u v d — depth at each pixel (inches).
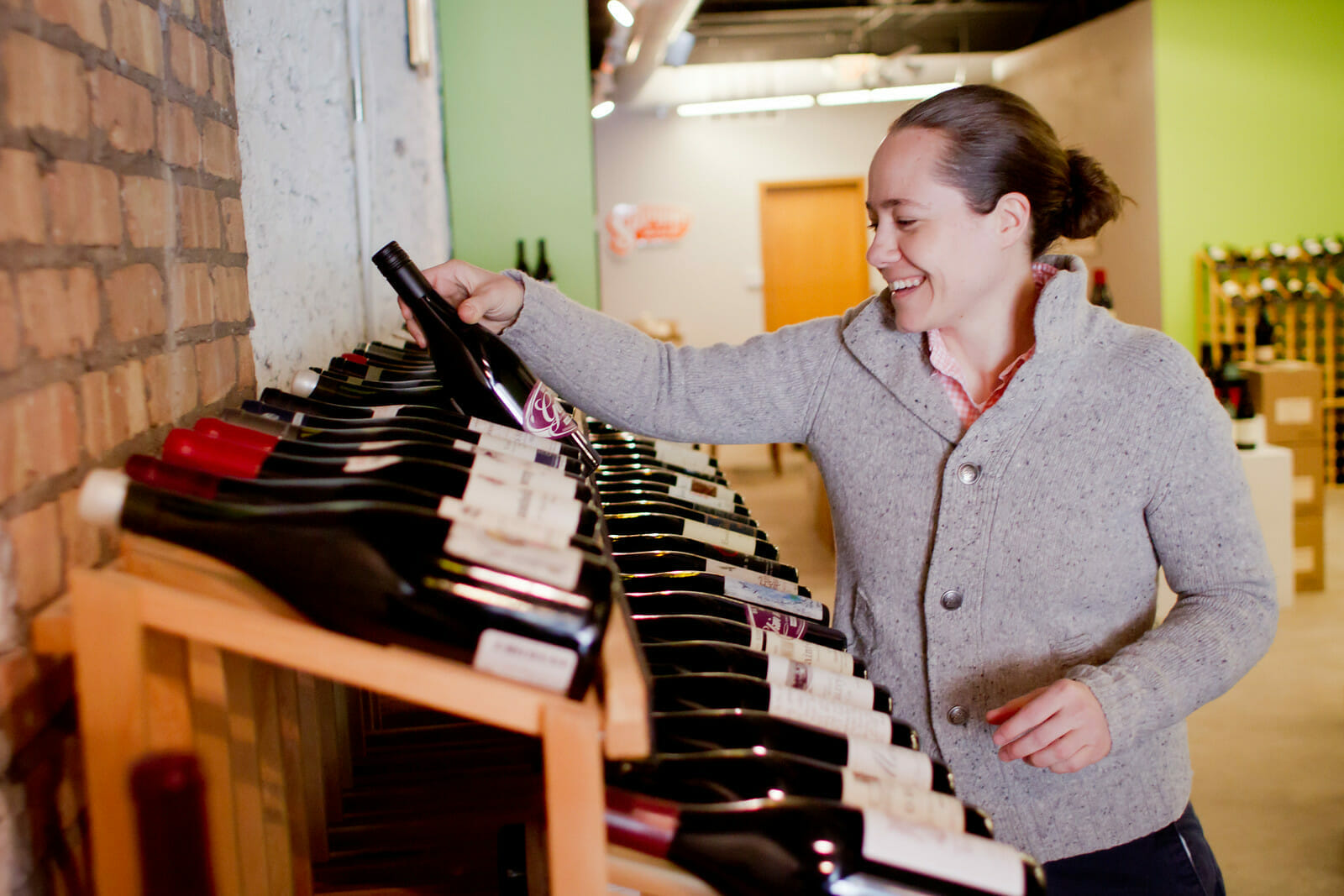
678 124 399.2
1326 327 261.7
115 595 24.6
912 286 45.2
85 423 31.6
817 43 388.8
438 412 47.7
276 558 28.3
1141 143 279.6
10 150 27.5
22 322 27.9
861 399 48.8
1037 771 44.3
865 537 48.0
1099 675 40.4
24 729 27.2
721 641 42.6
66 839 29.6
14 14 27.9
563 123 137.6
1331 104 270.5
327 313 79.8
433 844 43.4
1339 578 185.0
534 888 37.9
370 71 85.0
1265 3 267.1
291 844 38.8
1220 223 274.7
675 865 29.4
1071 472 43.6
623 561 55.1
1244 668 42.0
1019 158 43.2
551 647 26.6
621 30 248.7
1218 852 101.1
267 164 65.4
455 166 137.7
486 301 47.0
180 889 17.8
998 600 44.6
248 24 62.6
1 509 26.6
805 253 409.4
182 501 27.7
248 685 32.0
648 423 51.1
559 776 25.1
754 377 50.3
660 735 35.1
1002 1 339.3
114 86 34.6
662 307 408.5
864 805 30.4
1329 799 110.9
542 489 33.9
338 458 37.5
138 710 24.9
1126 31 283.1
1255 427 169.9
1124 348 44.1
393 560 27.9
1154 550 45.7
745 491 288.8
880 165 44.3
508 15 135.6
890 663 46.9
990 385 47.1
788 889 27.7
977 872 27.5
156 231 38.2
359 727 53.7
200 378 43.0
